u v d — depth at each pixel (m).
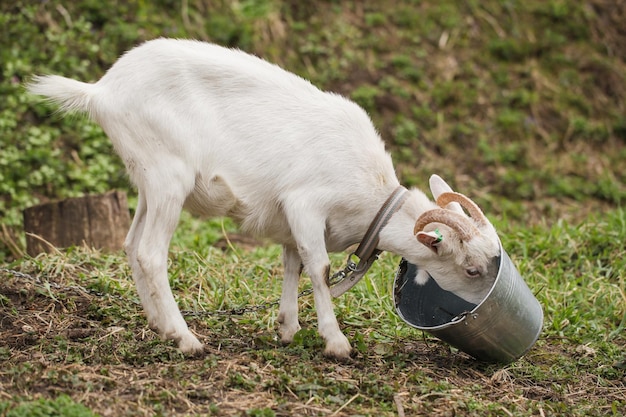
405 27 15.98
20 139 11.79
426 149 14.13
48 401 5.16
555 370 7.09
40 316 7.10
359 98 14.38
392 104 14.53
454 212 6.45
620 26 17.17
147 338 6.80
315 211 6.63
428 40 15.90
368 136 6.87
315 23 15.43
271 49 14.67
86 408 5.20
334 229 6.87
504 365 6.97
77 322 7.06
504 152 14.41
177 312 6.51
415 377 6.34
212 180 6.58
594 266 9.73
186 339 6.42
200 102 6.55
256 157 6.61
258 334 7.26
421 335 7.63
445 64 15.57
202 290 8.19
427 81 15.19
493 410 6.00
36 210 9.36
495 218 11.57
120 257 8.85
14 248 10.09
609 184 14.12
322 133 6.69
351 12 15.93
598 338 7.94
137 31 13.84
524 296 6.64
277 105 6.69
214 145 6.55
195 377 5.88
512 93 15.47
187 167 6.46
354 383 6.10
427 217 6.41
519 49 16.17
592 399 6.64
